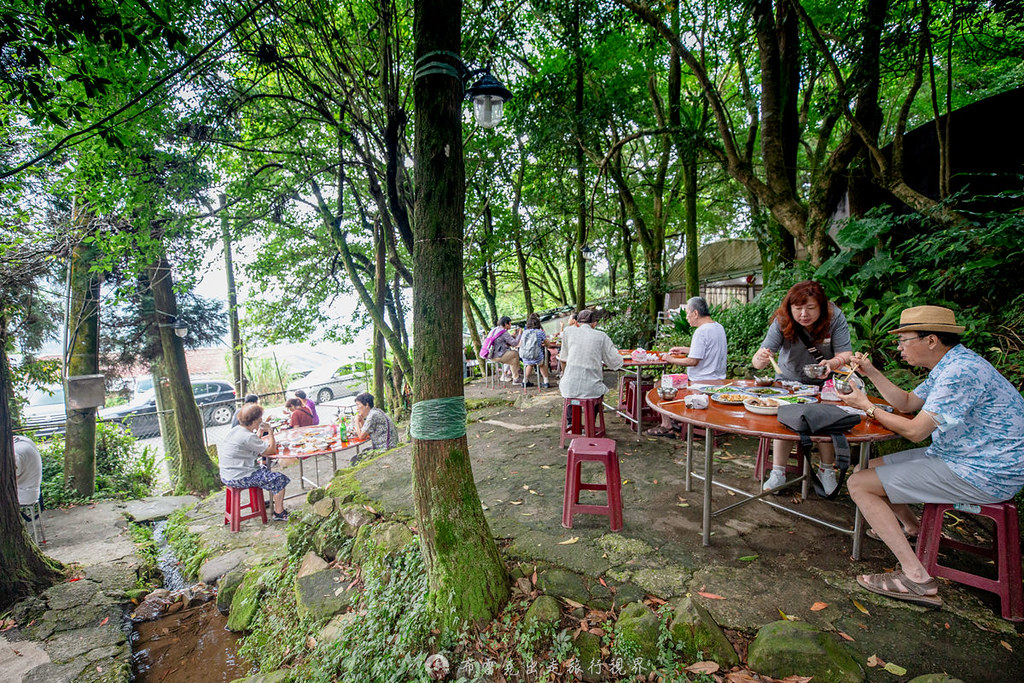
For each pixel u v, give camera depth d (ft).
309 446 18.65
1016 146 16.57
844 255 16.24
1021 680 5.78
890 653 6.31
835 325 10.34
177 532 19.39
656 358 15.96
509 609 8.06
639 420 15.72
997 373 6.83
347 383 51.57
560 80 25.76
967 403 6.60
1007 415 6.57
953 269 13.78
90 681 10.45
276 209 25.66
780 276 21.45
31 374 26.35
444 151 7.61
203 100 20.17
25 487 17.53
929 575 7.07
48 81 13.19
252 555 15.76
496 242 33.96
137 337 29.94
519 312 90.07
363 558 11.16
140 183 20.02
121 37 9.69
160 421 31.60
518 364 28.76
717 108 22.09
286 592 12.25
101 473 26.86
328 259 37.50
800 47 23.08
